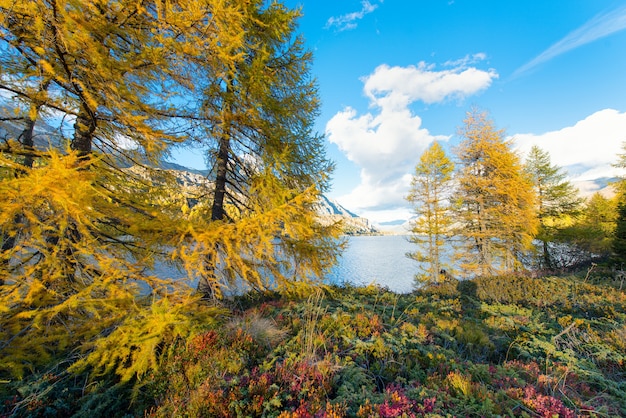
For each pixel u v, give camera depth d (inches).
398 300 296.2
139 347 127.6
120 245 185.5
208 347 143.1
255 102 221.3
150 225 149.2
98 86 127.5
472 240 749.9
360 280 1531.7
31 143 163.0
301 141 273.3
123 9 131.6
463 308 302.8
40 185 87.4
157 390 121.6
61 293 127.5
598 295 333.1
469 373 135.1
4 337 112.0
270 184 250.7
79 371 116.0
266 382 115.9
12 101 130.0
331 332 174.2
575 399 119.8
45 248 111.7
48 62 118.5
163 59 140.4
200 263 154.6
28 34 116.8
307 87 292.5
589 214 991.6
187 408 105.2
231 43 159.2
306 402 104.7
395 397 105.6
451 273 776.9
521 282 415.2
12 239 114.9
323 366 125.7
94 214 113.5
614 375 157.8
